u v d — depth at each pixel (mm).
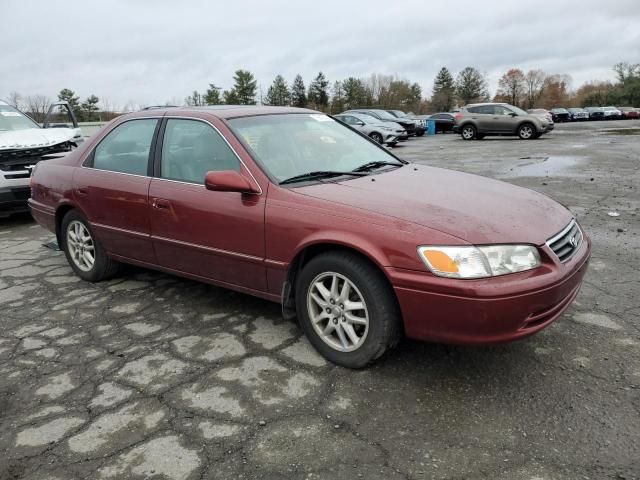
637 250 5043
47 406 2824
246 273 3463
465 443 2393
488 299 2539
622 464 2227
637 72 75812
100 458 2393
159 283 4633
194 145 3777
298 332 3572
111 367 3205
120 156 4281
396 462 2285
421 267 2664
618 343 3234
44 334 3707
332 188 3252
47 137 7820
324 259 3021
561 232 2980
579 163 12008
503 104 21828
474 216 2842
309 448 2398
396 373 3004
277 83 84250
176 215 3738
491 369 3004
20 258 5637
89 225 4488
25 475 2305
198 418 2658
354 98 81438
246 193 3350
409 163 4270
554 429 2467
